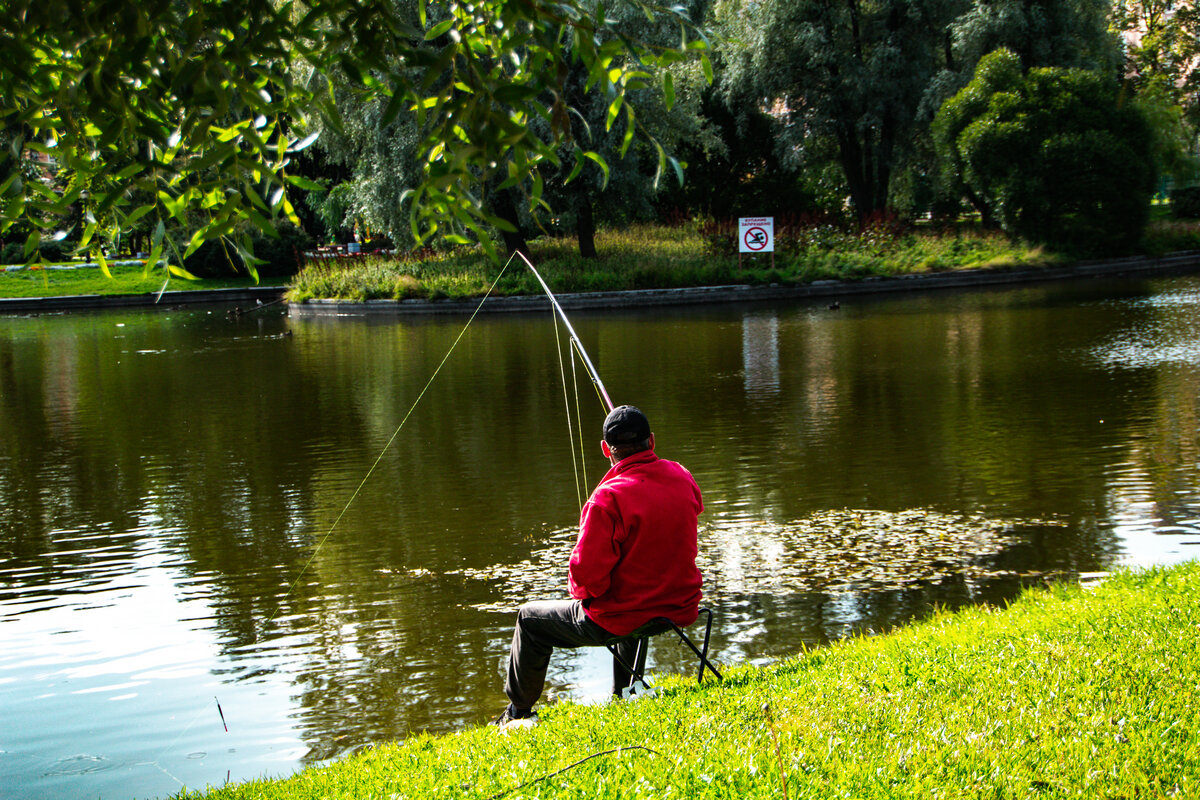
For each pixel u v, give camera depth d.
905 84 35.75
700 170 40.34
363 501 8.88
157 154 2.85
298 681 5.22
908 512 7.92
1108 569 6.41
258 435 11.99
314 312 30.62
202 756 4.43
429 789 3.17
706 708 3.68
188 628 6.03
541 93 2.84
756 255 32.44
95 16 2.67
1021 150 31.69
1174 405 11.53
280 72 2.82
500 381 15.48
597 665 5.35
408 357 18.91
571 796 2.91
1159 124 33.28
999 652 4.16
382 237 44.28
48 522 8.52
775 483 8.95
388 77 2.73
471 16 2.88
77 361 19.84
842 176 44.62
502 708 4.84
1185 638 4.05
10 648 5.79
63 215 2.98
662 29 26.23
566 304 28.50
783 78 36.16
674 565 3.78
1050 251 32.62
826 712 3.51
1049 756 3.03
